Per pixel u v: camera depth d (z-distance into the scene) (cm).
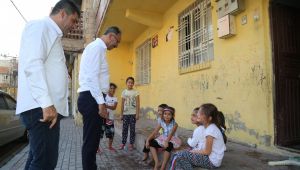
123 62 1368
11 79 3653
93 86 365
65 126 1317
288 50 488
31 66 235
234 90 547
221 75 588
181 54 788
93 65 370
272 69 467
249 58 509
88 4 1498
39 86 234
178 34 805
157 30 982
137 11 905
